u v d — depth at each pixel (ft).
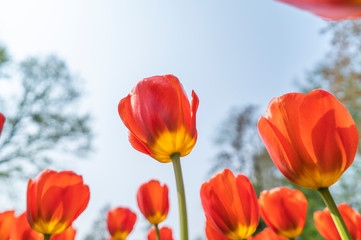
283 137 0.56
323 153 0.53
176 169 0.63
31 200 0.82
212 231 0.99
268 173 14.58
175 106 0.66
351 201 11.12
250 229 0.80
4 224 1.04
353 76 11.39
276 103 0.58
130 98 0.69
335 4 0.20
